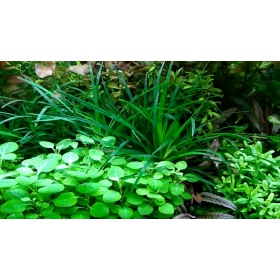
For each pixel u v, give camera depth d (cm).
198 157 36
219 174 35
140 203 28
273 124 41
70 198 28
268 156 33
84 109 39
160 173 30
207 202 32
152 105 37
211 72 46
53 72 40
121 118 34
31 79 40
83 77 42
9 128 36
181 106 35
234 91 46
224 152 37
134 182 28
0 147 31
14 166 32
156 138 34
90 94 39
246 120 45
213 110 43
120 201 30
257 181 32
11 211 27
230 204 30
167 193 30
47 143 32
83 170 30
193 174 33
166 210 28
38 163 30
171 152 34
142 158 34
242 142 40
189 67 46
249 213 31
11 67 41
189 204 32
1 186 27
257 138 40
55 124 36
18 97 40
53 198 30
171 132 34
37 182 28
